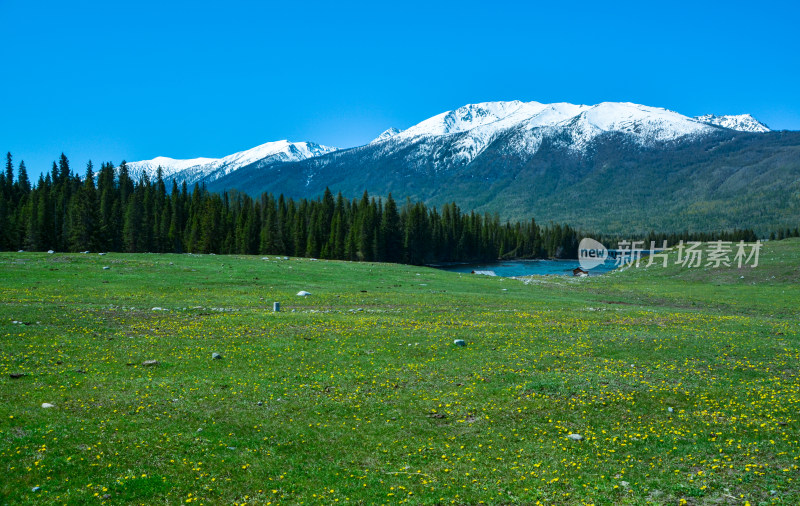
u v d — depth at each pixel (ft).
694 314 144.36
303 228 481.05
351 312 133.59
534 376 76.33
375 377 75.72
